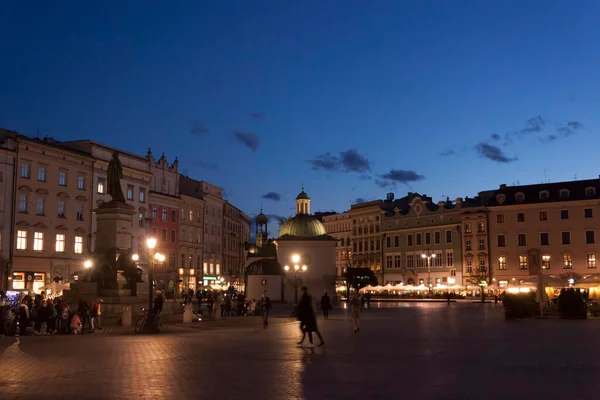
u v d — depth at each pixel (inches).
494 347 900.6
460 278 4249.5
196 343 984.3
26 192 2637.8
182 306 1899.6
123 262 1601.9
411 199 5036.9
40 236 2694.4
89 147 3024.1
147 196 3437.5
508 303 1656.0
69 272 2812.5
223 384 573.6
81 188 2947.8
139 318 1359.5
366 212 5068.9
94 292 1540.4
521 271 3996.1
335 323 1545.3
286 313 2319.1
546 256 3934.5
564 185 3978.8
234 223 4923.7
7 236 2541.8
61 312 1254.3
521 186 4126.5
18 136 2598.4
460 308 2556.6
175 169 3831.2
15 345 957.2
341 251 5398.6
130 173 3284.9
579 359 752.3
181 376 621.9
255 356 797.2
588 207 3846.0
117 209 1630.2
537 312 1815.9
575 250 3853.3
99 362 733.3
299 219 3922.2
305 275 3727.9
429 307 2709.2
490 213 4131.4
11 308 1307.8
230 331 1280.8
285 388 551.8
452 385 565.6
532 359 753.6
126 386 562.6
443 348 891.4
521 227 4025.6
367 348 897.5
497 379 598.5
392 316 1893.5
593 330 1235.2
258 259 3789.4
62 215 2819.9
